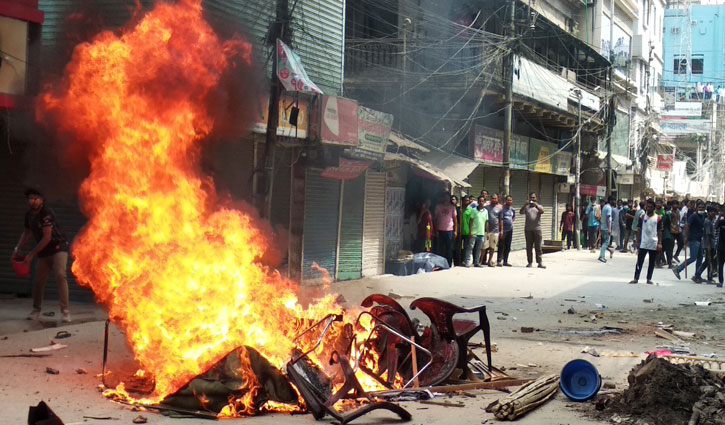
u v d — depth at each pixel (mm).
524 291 14719
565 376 6512
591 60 33562
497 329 10242
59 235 9586
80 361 7309
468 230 19641
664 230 21203
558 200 33031
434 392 6480
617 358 8312
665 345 9227
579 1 34344
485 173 24625
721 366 7688
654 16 54219
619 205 28438
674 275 19172
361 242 16688
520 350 8719
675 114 69438
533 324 10758
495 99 22328
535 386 6355
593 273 18922
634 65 47156
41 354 7543
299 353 6344
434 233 19641
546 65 27125
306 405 5777
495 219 20031
